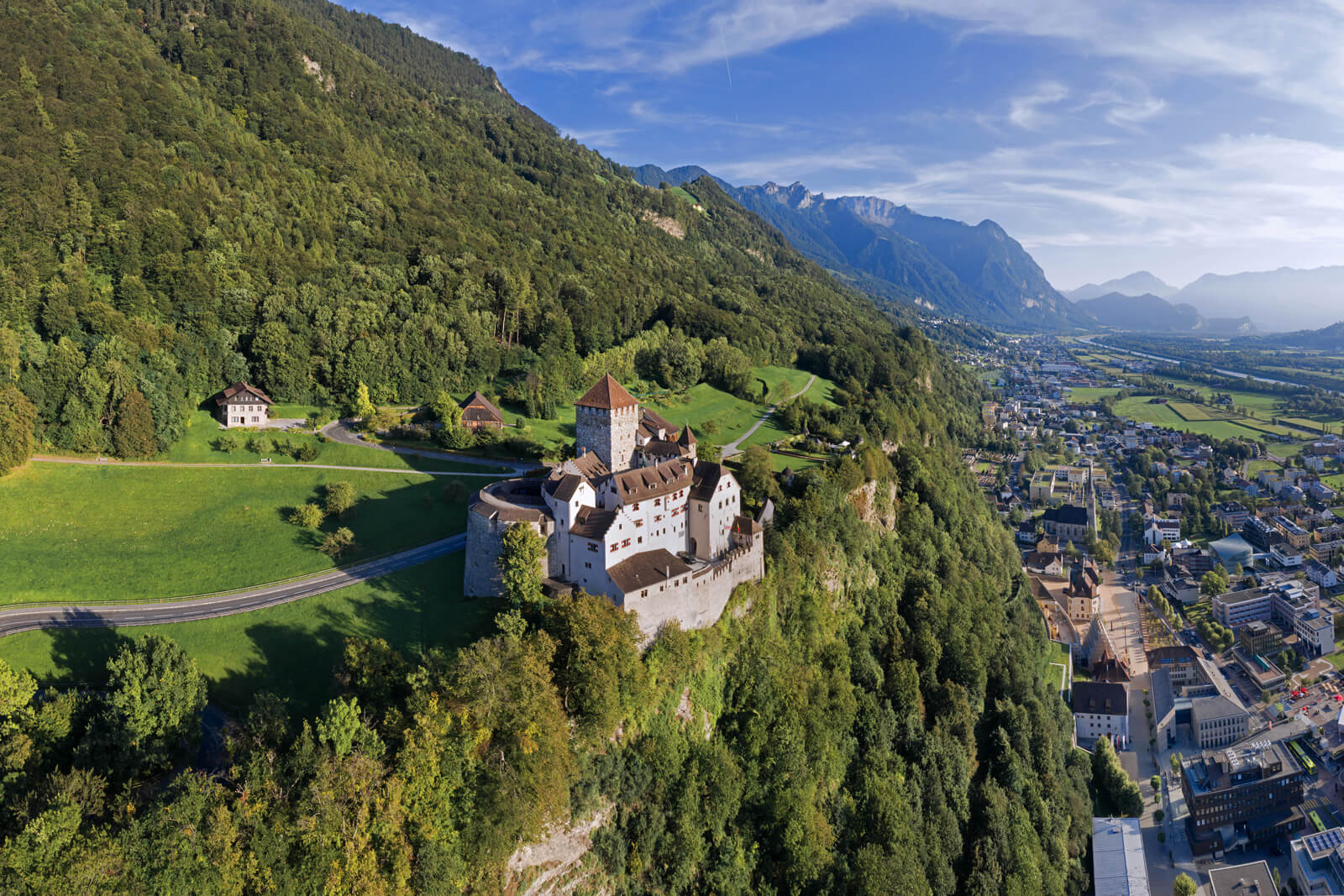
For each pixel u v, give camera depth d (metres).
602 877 97.38
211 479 157.62
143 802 77.88
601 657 98.62
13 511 135.25
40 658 100.75
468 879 82.75
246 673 101.25
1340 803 185.00
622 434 154.38
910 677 155.25
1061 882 149.38
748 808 116.88
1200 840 172.75
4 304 166.88
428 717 83.50
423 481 166.00
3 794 71.62
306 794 75.12
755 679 124.38
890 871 117.69
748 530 136.38
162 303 193.50
